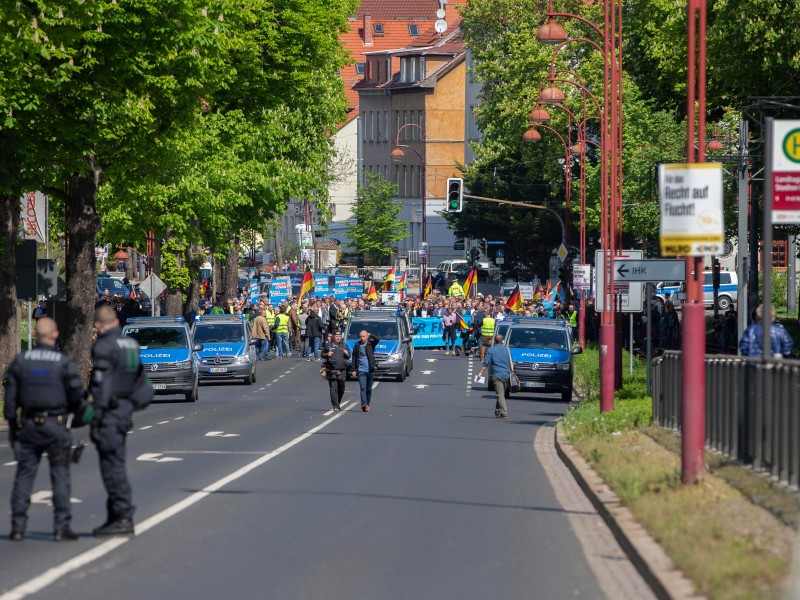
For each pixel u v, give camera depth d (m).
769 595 20.17
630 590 23.95
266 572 25.72
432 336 161.00
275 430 62.28
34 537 29.92
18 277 77.62
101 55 67.38
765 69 82.31
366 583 24.62
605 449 44.66
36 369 29.23
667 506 30.06
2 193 65.69
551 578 25.17
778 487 31.14
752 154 106.50
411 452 51.66
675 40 95.44
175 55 71.31
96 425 29.72
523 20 178.38
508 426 66.19
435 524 32.22
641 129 155.88
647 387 66.44
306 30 124.69
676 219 32.47
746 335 46.28
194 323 105.31
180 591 23.83
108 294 158.38
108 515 30.23
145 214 108.06
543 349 89.19
